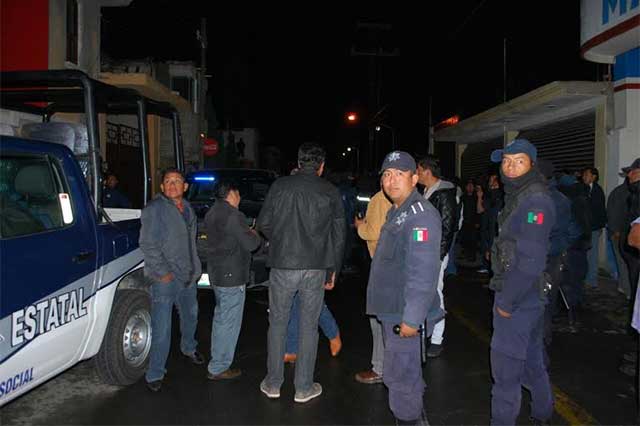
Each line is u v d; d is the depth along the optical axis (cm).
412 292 358
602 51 1082
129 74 1480
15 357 362
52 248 400
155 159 1858
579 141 1266
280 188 466
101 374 489
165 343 497
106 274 467
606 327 711
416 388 376
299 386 480
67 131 545
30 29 1141
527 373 409
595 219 935
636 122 1075
